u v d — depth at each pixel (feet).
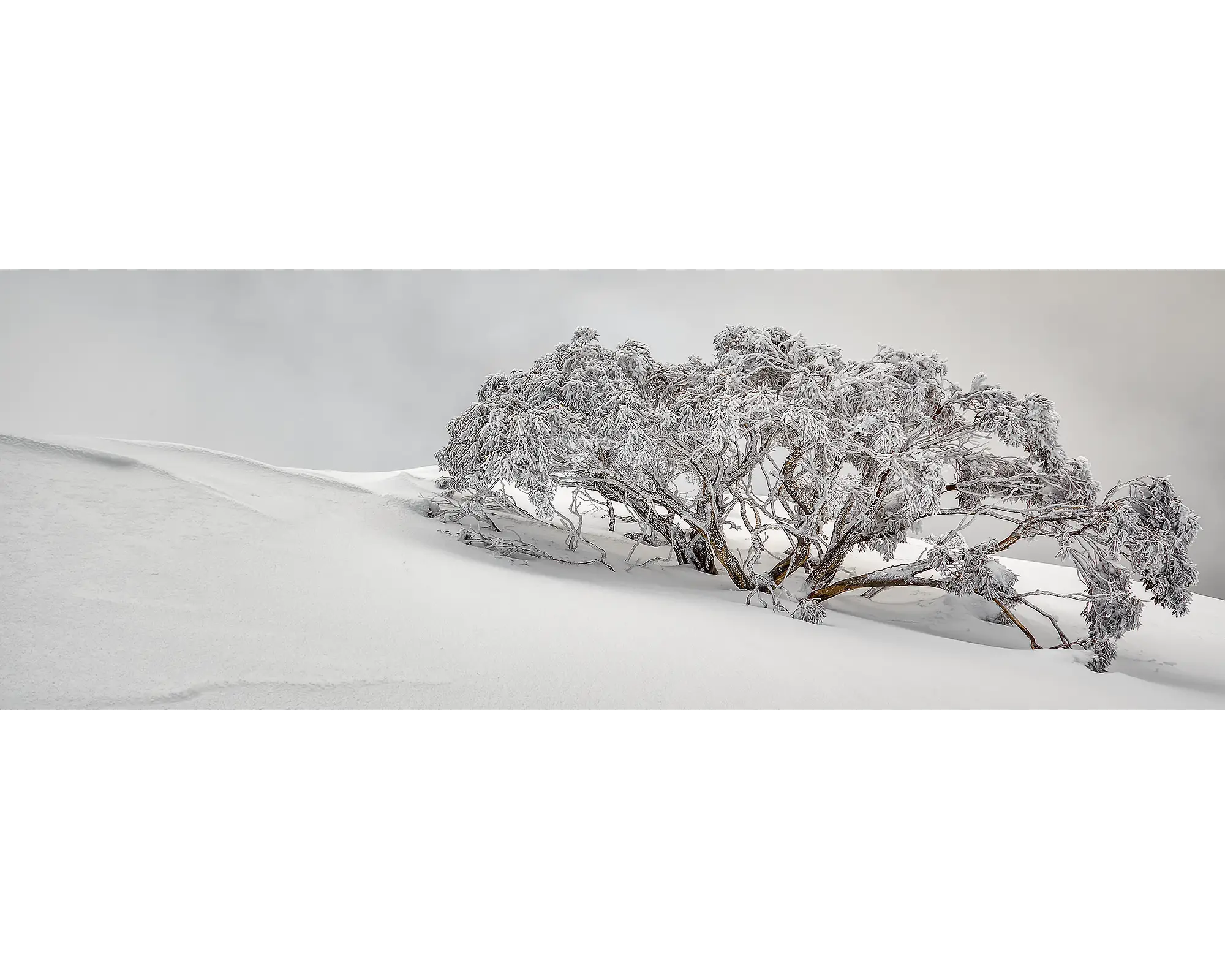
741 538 45.62
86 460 25.93
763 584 31.30
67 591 17.67
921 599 36.55
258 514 25.30
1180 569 25.90
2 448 25.25
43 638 15.79
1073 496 28.40
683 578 31.76
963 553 27.81
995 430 28.07
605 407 26.16
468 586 22.25
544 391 27.89
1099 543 27.78
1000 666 22.49
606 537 38.65
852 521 29.53
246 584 19.65
